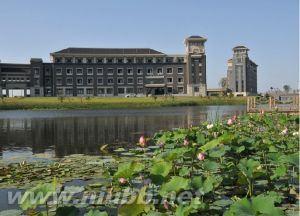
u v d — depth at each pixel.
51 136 28.20
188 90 140.12
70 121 46.38
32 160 15.33
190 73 139.75
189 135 15.02
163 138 15.70
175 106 101.19
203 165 9.75
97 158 15.33
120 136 27.44
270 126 21.75
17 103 94.19
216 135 15.86
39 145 22.47
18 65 132.88
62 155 17.38
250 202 6.21
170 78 141.12
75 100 106.19
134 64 138.88
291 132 19.73
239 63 162.62
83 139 25.64
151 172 8.34
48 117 56.25
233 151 12.09
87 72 136.12
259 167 9.15
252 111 40.94
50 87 134.00
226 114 55.84
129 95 136.50
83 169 12.73
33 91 131.75
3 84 130.62
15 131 32.97
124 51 141.00
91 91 136.88
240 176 8.66
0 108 87.88
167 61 141.00
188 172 9.51
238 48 162.75
